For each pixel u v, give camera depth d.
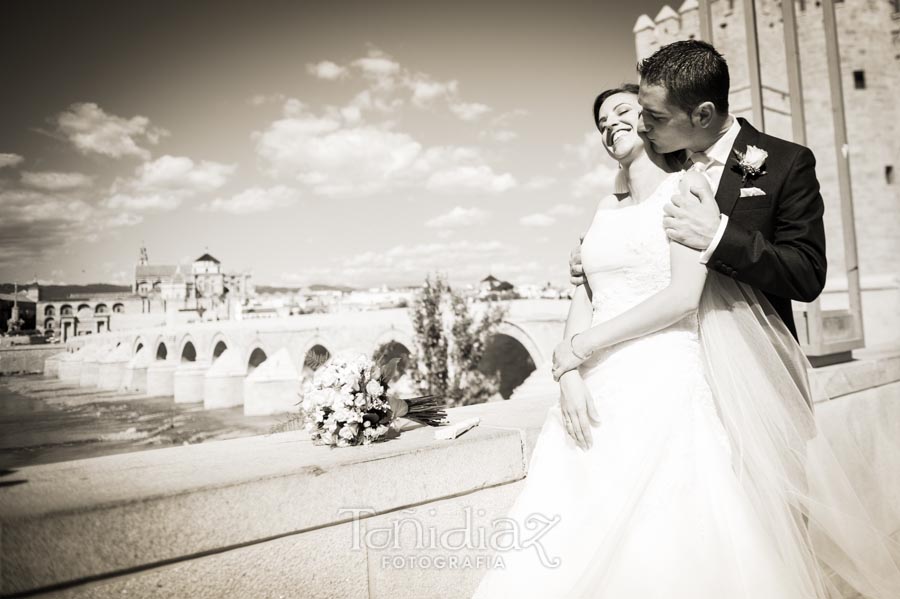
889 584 1.92
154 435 41.09
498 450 2.37
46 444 40.47
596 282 2.08
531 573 1.81
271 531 1.79
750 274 1.80
